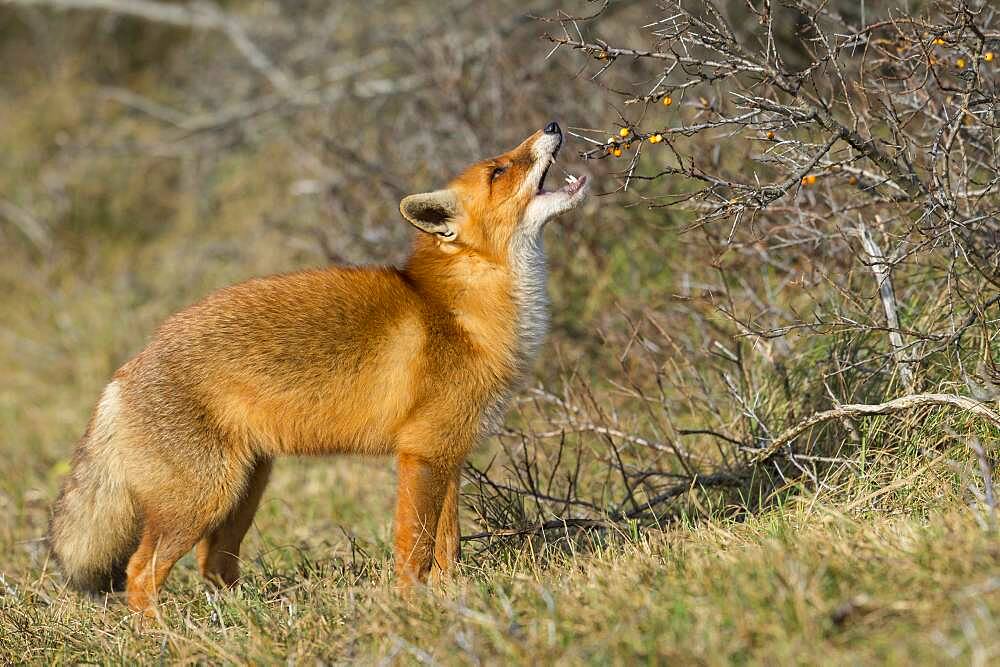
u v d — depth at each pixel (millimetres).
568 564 9828
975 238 11172
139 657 8914
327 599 9641
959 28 10258
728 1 20141
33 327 24641
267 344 10422
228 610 9781
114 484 10695
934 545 7770
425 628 8273
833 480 10531
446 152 18391
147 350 10695
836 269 12852
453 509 10844
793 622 7156
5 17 35625
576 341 16125
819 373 11891
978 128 11578
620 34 19438
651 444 12078
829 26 16281
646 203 15836
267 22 29094
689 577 8281
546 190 11516
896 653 6547
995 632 6531
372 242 18047
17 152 31234
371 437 10719
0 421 20641
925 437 10352
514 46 19875
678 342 13977
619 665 7027
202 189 28938
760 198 10188
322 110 24500
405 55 22656
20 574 12555
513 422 15273
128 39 34469
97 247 28531
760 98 10750
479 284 11000
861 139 10531
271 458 11242
